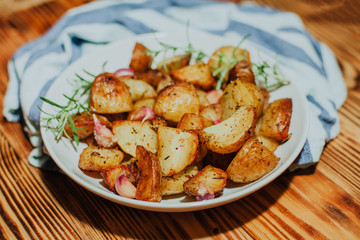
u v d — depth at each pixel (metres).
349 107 0.49
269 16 0.61
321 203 0.38
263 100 0.42
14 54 0.54
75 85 0.45
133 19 0.57
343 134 0.46
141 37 0.51
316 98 0.47
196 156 0.37
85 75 0.47
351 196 0.39
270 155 0.35
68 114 0.39
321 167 0.42
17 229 0.37
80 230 0.36
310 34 0.59
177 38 0.52
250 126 0.36
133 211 0.38
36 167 0.43
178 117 0.41
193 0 0.62
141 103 0.44
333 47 0.58
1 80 0.55
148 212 0.38
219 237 0.36
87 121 0.40
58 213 0.38
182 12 0.61
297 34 0.55
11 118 0.49
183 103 0.41
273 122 0.39
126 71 0.46
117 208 0.38
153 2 0.62
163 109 0.41
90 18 0.58
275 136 0.39
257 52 0.49
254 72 0.46
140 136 0.39
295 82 0.43
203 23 0.60
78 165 0.39
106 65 0.49
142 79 0.46
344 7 0.67
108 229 0.36
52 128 0.40
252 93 0.41
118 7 0.61
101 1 0.63
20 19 0.64
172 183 0.36
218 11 0.60
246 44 0.50
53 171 0.42
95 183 0.37
